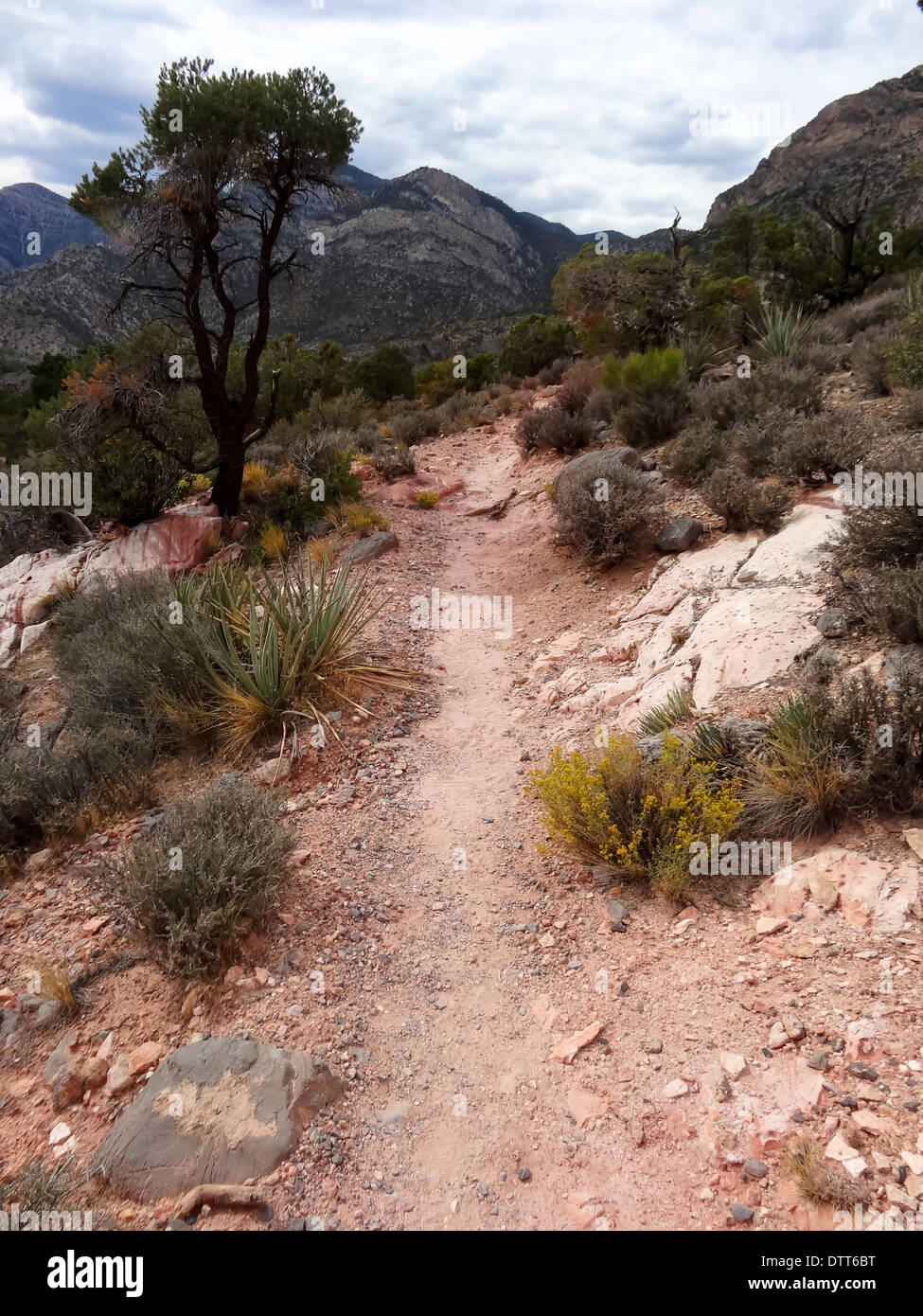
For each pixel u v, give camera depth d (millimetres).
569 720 6656
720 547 8258
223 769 6586
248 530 12359
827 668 5195
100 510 12766
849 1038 3098
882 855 3938
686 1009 3551
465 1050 3693
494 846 5281
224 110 10164
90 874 5090
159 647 7562
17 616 12008
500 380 30422
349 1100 3432
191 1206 2900
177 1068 3422
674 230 17406
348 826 5609
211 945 4215
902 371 10641
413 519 13047
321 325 129125
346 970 4227
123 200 11180
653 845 4566
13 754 6586
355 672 7637
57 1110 3488
